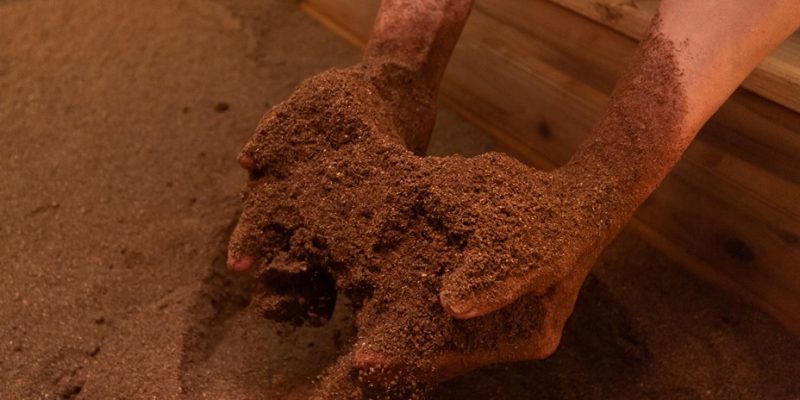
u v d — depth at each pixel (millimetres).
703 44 595
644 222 812
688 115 598
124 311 744
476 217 552
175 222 830
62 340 721
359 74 652
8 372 699
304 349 717
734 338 727
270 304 634
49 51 1063
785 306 729
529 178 583
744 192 722
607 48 785
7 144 918
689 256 783
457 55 946
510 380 708
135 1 1185
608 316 755
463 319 558
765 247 724
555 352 728
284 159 627
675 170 762
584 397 699
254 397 672
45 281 771
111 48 1074
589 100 827
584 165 610
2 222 829
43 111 965
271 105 993
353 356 595
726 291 764
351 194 599
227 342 723
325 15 1160
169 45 1088
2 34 1091
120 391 674
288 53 1093
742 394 692
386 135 618
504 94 916
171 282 769
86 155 909
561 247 552
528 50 862
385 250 584
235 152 921
